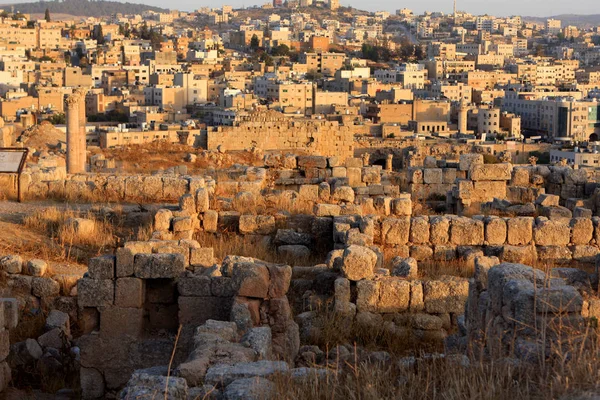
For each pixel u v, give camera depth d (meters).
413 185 48.31
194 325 23.05
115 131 140.88
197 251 26.77
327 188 39.28
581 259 30.75
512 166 47.19
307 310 25.50
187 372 16.00
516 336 16.11
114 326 23.05
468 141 173.88
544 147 176.62
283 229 33.97
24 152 39.91
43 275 27.97
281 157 52.81
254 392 14.62
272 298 22.02
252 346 18.02
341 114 199.25
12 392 22.03
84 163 56.56
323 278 26.72
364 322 24.36
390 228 31.41
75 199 40.34
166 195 40.59
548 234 31.06
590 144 175.75
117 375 22.94
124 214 36.88
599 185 46.00
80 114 55.94
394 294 24.67
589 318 16.00
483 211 39.75
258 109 196.62
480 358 15.61
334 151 88.69
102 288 23.05
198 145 90.56
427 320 24.42
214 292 23.09
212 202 36.47
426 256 31.17
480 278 19.78
